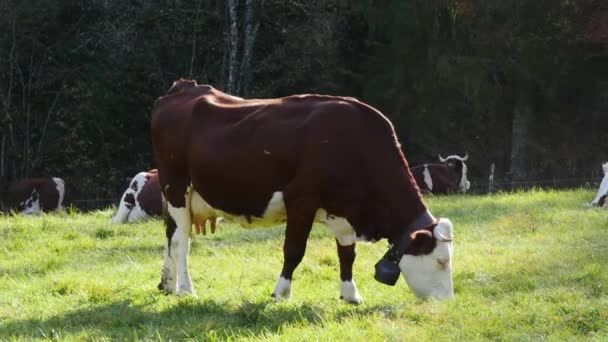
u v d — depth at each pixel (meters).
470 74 31.42
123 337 9.09
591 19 31.75
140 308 10.32
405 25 32.03
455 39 32.50
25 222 17.81
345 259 10.40
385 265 9.94
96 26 32.81
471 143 35.12
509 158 35.41
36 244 15.74
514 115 33.69
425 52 32.69
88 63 33.06
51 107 32.34
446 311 8.89
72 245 15.49
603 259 11.83
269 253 14.05
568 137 34.56
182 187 11.27
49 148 33.22
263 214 10.59
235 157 10.54
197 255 14.24
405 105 33.44
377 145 10.13
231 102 11.26
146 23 32.91
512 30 32.16
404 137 34.25
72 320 9.86
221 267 12.98
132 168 33.84
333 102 10.33
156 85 33.47
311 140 10.11
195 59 33.81
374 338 8.12
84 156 33.31
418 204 10.07
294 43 32.34
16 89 33.22
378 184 10.08
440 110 33.44
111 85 32.84
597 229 14.74
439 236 9.55
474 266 11.88
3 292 11.75
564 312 8.73
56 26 33.09
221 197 10.82
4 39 32.16
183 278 11.14
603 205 17.30
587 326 8.35
